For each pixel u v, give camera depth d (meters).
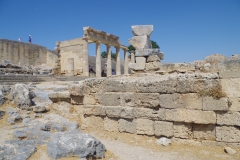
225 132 7.36
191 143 7.76
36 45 51.28
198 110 7.62
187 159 6.80
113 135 8.95
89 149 6.41
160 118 8.20
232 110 7.28
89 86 9.89
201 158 6.79
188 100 7.77
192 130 7.89
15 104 10.53
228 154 6.90
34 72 30.52
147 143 8.12
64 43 38.09
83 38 32.78
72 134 7.00
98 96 9.63
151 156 7.10
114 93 9.23
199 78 7.65
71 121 9.89
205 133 7.70
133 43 12.55
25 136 7.57
